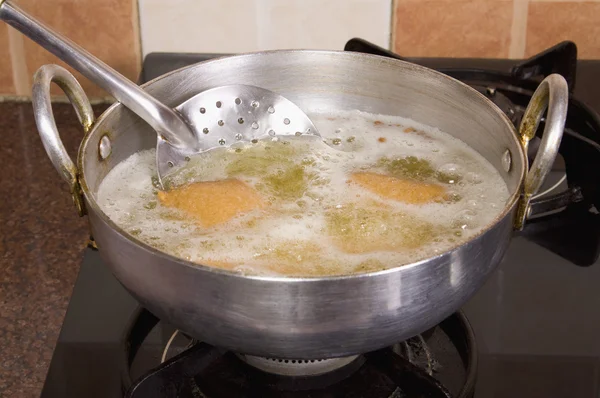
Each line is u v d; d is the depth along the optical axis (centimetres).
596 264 80
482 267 62
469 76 95
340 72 84
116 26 104
